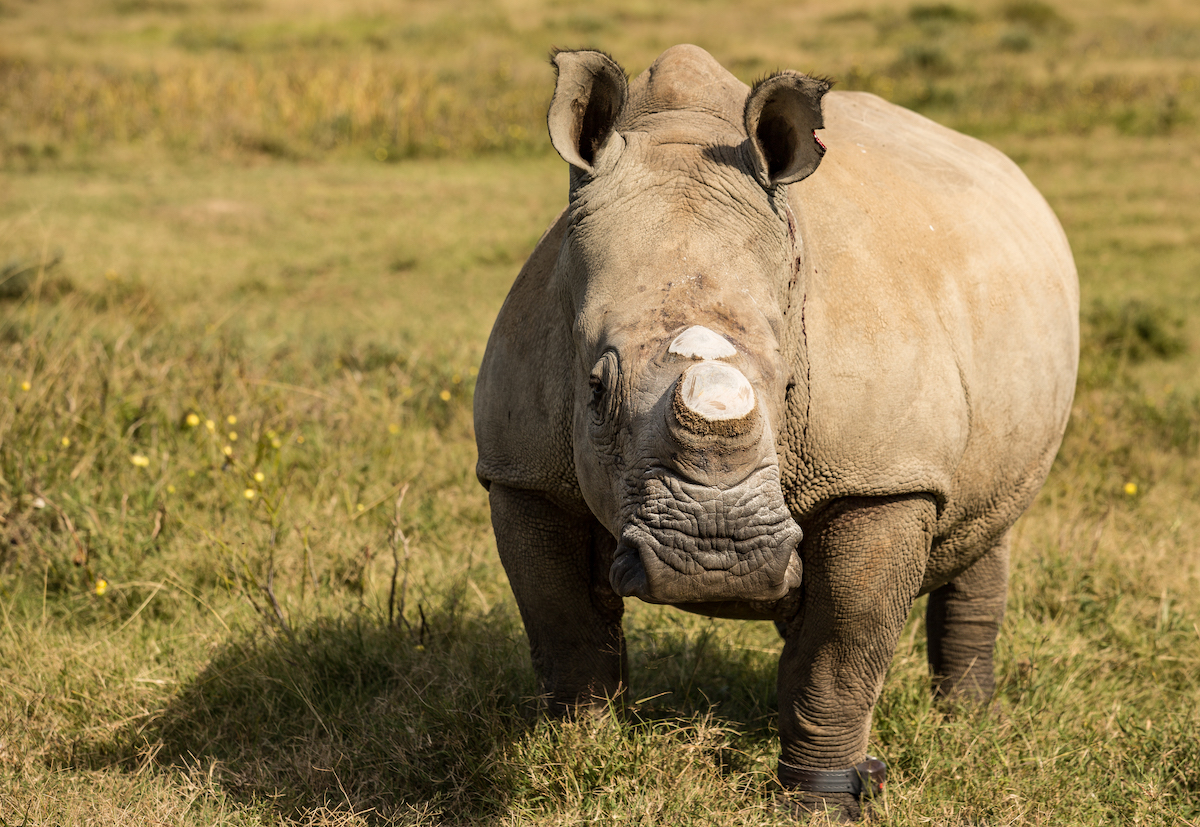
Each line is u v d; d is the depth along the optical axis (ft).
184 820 35.37
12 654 46.32
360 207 152.56
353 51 281.13
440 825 37.29
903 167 40.93
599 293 28.55
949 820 37.55
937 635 47.11
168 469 61.31
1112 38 282.77
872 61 248.32
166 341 79.97
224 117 189.37
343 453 66.95
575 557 36.65
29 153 173.27
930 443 34.88
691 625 50.70
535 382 34.94
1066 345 43.65
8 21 314.76
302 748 40.55
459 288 119.44
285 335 93.45
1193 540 61.98
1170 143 184.96
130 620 49.55
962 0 339.98
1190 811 38.34
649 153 30.22
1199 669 49.67
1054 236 47.21
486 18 316.81
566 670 37.99
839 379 33.45
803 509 34.04
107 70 224.53
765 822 35.60
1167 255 130.21
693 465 24.84
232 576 53.93
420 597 52.31
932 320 36.04
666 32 307.37
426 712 41.73
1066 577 56.54
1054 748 41.68
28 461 58.49
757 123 29.48
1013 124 197.06
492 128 197.67
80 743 41.01
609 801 36.37
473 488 65.92
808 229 34.96
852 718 36.40
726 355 25.94
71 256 120.37
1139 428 78.74
